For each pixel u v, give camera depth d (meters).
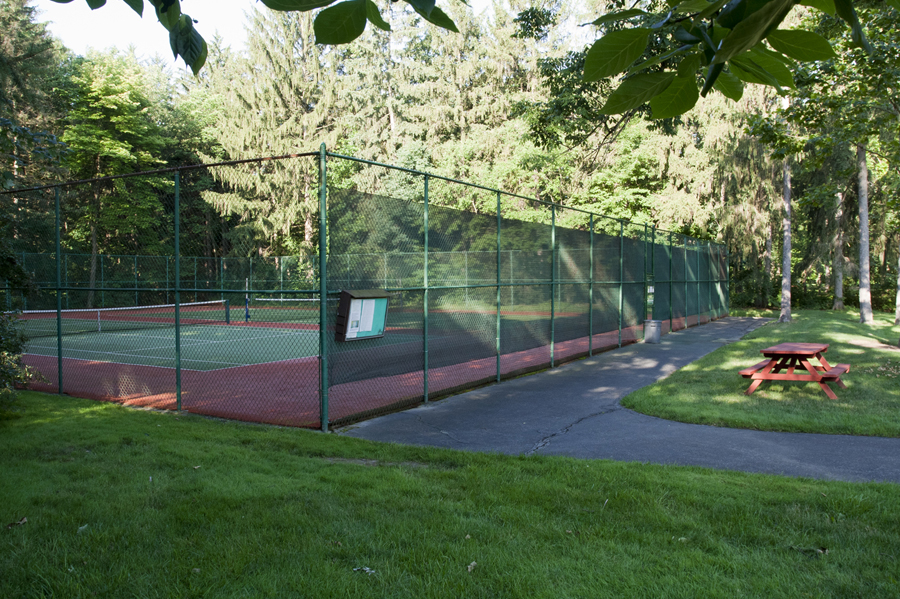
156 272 23.02
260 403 8.91
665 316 19.98
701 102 29.25
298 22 41.25
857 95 11.73
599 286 14.98
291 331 22.06
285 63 39.78
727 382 10.07
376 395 9.30
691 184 32.28
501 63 39.66
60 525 4.16
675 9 0.93
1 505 4.51
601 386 10.26
